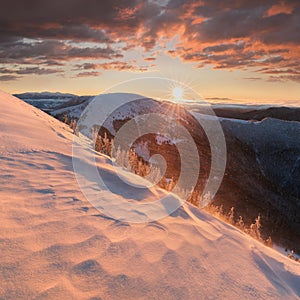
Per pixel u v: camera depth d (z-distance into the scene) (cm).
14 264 157
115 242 210
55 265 165
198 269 205
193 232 277
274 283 224
